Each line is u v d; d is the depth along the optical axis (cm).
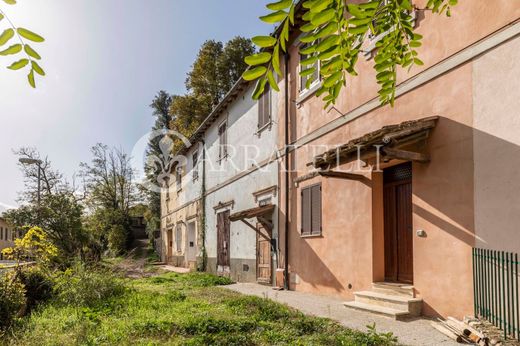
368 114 828
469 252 576
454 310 596
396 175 784
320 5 213
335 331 566
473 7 595
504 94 540
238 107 1590
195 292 1052
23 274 840
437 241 632
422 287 657
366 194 815
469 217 580
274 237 1216
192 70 3281
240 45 3241
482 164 565
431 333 547
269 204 1254
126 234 3559
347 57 256
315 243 991
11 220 1546
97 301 870
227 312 731
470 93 592
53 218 1530
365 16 235
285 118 1177
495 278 508
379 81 332
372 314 684
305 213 1045
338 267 891
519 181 513
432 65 665
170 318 673
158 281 1397
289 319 646
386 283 752
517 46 526
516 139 520
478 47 582
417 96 696
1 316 643
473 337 493
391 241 791
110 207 3881
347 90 902
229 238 1606
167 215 3053
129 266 1368
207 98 3158
